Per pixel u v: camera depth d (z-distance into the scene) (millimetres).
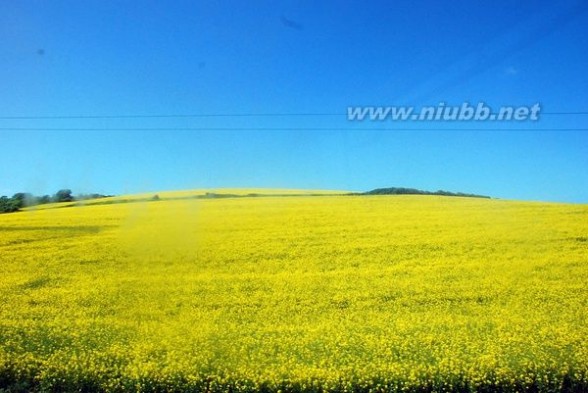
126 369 8742
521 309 10805
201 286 11117
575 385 8836
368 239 12508
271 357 9039
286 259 11828
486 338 9688
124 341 9562
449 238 12594
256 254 11922
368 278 11430
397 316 10508
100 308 10555
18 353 9180
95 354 9141
